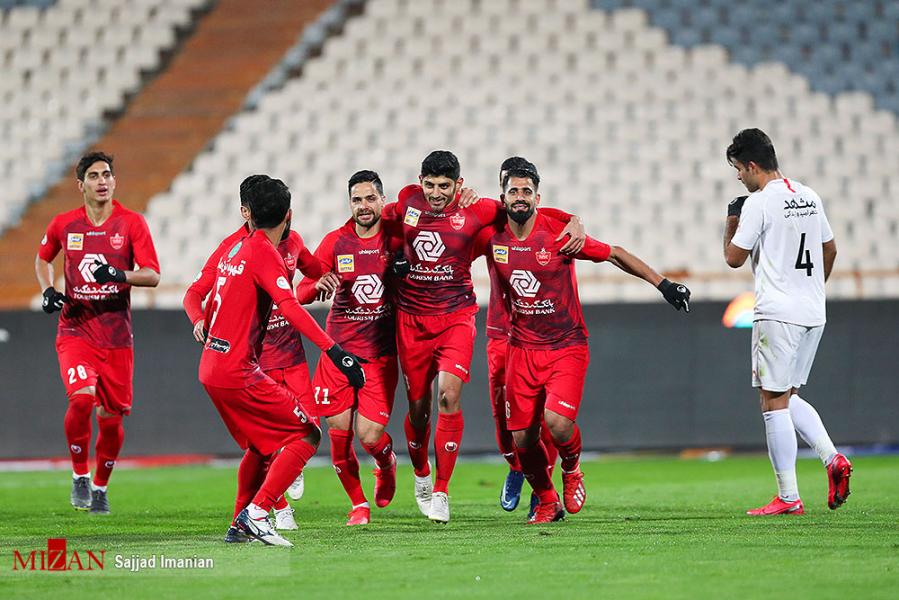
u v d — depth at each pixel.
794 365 23.64
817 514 23.50
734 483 32.34
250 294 19.22
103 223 26.42
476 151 60.34
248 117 64.31
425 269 23.36
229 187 61.25
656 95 62.16
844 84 62.78
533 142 60.41
